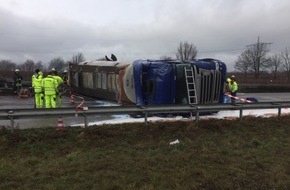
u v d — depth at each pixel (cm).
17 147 1152
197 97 1895
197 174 1009
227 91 2516
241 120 1623
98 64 2781
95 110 1345
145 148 1217
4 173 947
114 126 1367
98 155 1111
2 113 1230
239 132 1487
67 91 3278
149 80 1906
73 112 1312
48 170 977
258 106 1708
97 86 2762
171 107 1492
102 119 1723
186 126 1455
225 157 1165
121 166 1029
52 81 1925
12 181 909
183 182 945
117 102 2372
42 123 1581
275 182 984
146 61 1958
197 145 1278
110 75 2511
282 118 1761
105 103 2578
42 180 916
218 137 1396
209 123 1510
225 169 1057
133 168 1016
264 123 1650
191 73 1881
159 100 1861
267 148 1299
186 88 1870
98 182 914
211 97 1952
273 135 1496
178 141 1300
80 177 940
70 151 1152
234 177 999
